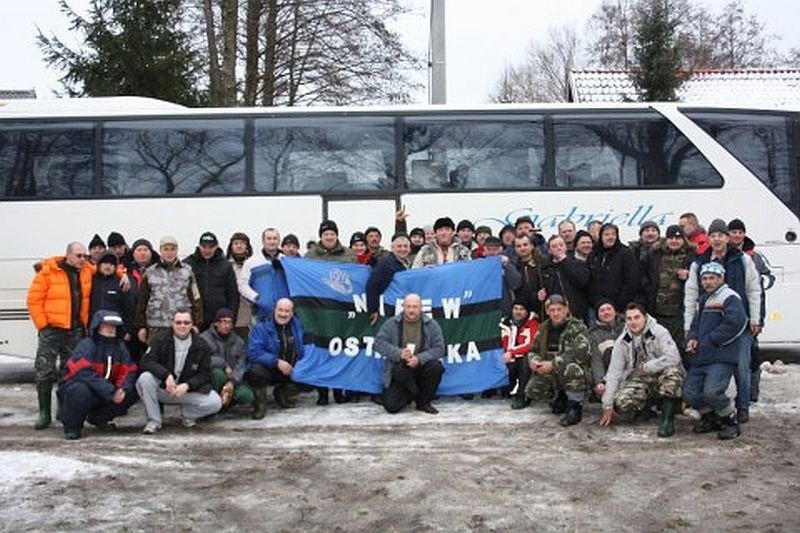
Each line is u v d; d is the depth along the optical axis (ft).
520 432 30.14
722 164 43.60
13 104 43.62
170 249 33.73
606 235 34.12
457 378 35.88
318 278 36.40
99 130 43.21
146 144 43.16
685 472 24.88
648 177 43.42
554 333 32.50
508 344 35.06
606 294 33.91
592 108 43.88
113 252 34.22
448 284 36.32
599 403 34.96
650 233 35.17
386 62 77.61
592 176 43.34
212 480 24.67
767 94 101.71
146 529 20.62
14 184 42.96
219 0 74.59
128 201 42.73
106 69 69.72
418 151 43.32
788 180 43.73
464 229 38.73
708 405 28.73
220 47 76.13
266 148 43.21
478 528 20.35
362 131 43.42
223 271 35.55
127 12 70.33
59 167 43.06
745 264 29.68
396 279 36.40
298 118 43.45
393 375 33.76
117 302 33.47
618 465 25.66
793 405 33.99
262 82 78.28
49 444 29.35
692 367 29.12
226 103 74.54
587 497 22.61
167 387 30.55
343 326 36.27
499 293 36.22
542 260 35.55
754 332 29.66
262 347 33.58
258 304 36.22
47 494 23.43
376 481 24.27
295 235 40.11
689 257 33.81
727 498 22.48
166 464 26.45
